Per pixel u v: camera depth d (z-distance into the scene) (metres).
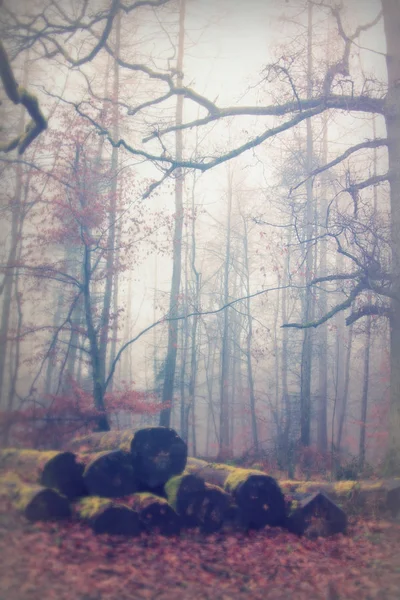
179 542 7.21
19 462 8.41
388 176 13.52
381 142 13.81
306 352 21.25
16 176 17.86
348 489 10.03
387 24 14.26
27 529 6.41
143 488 8.24
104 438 9.54
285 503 8.61
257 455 19.45
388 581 6.25
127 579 5.46
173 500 7.85
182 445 8.61
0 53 7.55
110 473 7.95
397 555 7.38
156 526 7.45
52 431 13.16
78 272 19.58
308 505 8.41
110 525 6.94
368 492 9.83
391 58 14.04
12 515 6.69
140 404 15.07
